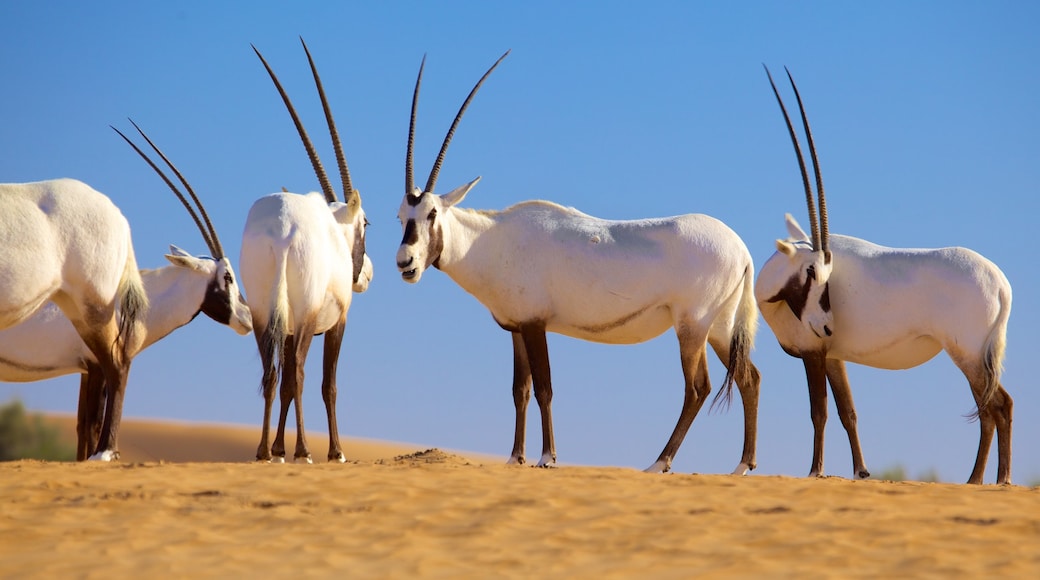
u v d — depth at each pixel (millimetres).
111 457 38000
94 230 37125
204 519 27094
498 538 25391
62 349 46125
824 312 42469
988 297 41125
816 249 42750
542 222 42656
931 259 42156
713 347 43375
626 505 28812
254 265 38844
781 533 25703
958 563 23031
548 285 41969
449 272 42719
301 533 25812
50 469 33906
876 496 30688
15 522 26672
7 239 35219
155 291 47094
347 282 41938
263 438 37719
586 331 42281
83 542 24969
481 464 39094
